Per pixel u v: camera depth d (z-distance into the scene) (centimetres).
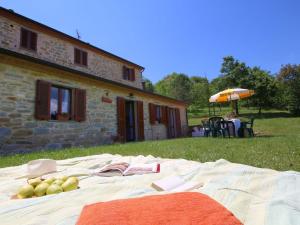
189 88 3544
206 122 1083
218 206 110
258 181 177
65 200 151
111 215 103
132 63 1516
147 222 97
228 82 2953
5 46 839
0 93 575
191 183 182
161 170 252
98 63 1270
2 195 189
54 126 703
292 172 192
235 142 649
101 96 905
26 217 126
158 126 1305
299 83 2584
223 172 211
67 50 1093
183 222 96
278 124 1752
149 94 1207
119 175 245
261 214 118
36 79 665
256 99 2675
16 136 598
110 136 928
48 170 268
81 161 342
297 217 106
